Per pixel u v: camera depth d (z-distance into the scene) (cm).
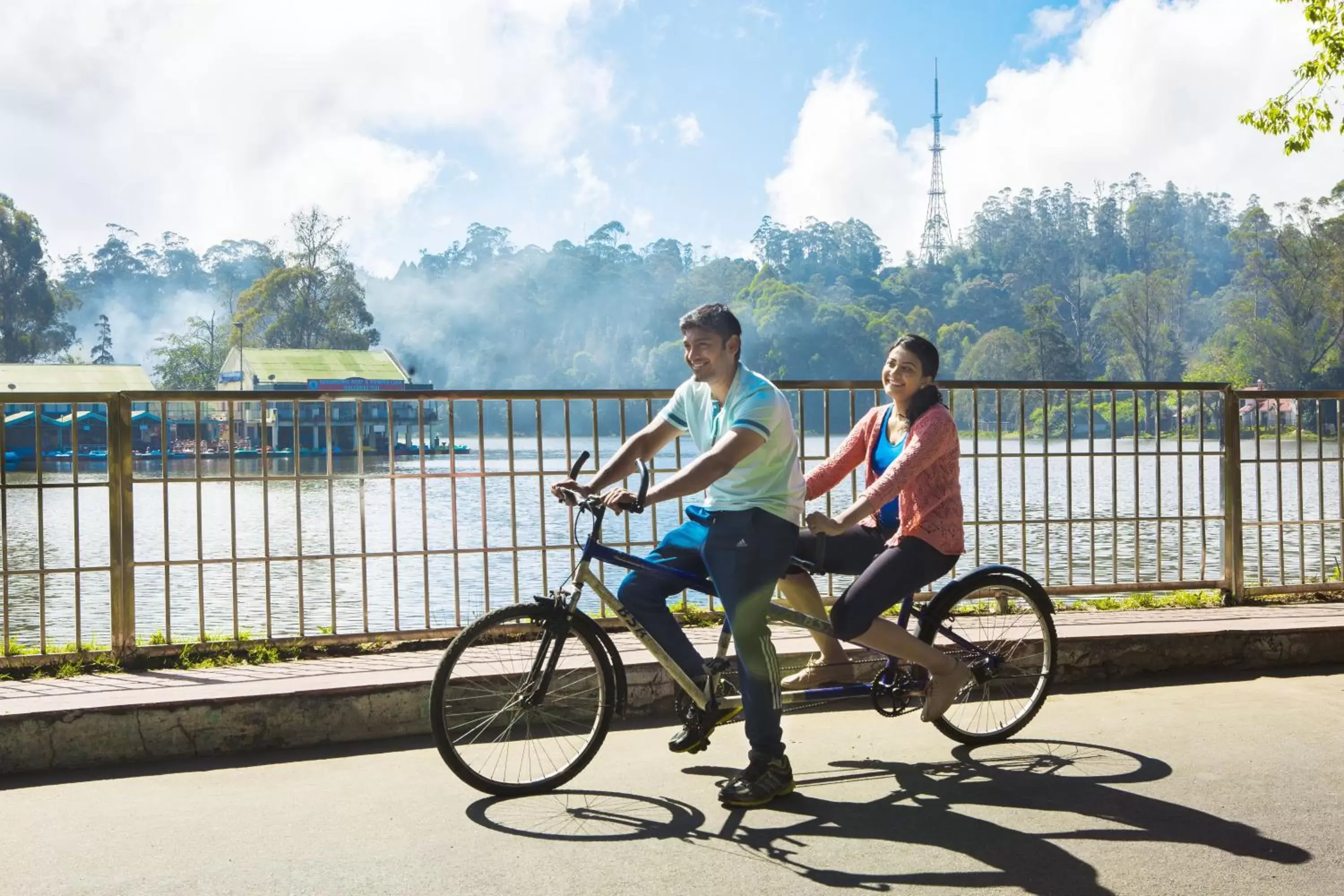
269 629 539
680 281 17038
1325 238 10375
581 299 17062
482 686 446
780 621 414
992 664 441
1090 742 446
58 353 11256
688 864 323
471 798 384
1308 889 302
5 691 457
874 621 412
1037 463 2841
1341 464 694
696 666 403
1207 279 17925
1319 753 426
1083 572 1079
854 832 348
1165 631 563
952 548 414
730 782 376
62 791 397
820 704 434
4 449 512
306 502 3050
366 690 456
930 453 400
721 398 393
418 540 1844
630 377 15938
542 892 304
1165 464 2839
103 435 6119
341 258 10888
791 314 14700
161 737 434
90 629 1018
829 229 19538
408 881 312
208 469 5828
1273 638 577
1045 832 346
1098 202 19338
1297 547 1271
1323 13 1066
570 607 392
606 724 403
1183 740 447
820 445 7194
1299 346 10350
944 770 411
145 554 1778
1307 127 1091
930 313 15425
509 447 554
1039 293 16325
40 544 515
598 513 393
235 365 9894
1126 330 13400
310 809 374
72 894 304
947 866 320
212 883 311
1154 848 332
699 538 402
